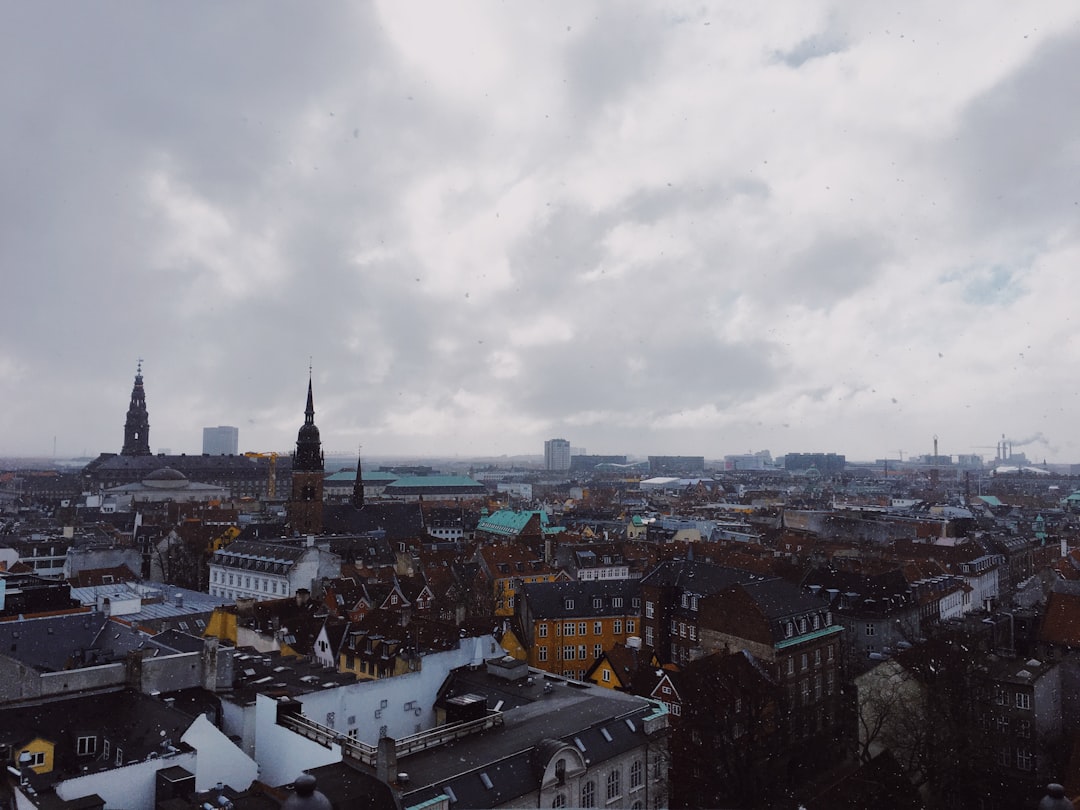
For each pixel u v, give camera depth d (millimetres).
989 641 106125
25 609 95312
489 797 50344
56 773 48219
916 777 78062
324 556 164500
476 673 76625
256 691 66125
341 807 45594
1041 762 76188
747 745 77562
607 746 60000
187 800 47188
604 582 124688
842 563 153250
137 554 183125
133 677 61969
